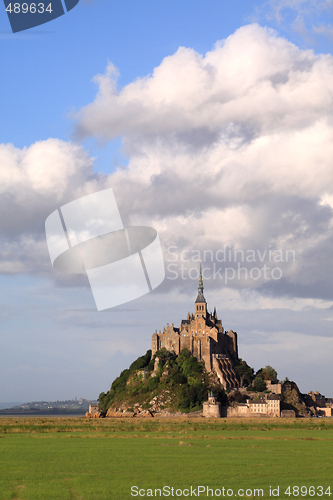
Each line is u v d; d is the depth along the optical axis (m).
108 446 166.62
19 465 124.75
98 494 93.00
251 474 112.62
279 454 146.38
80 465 124.44
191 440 190.50
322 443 182.50
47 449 157.88
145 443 177.50
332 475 112.06
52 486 99.38
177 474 112.31
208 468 120.06
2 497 90.31
